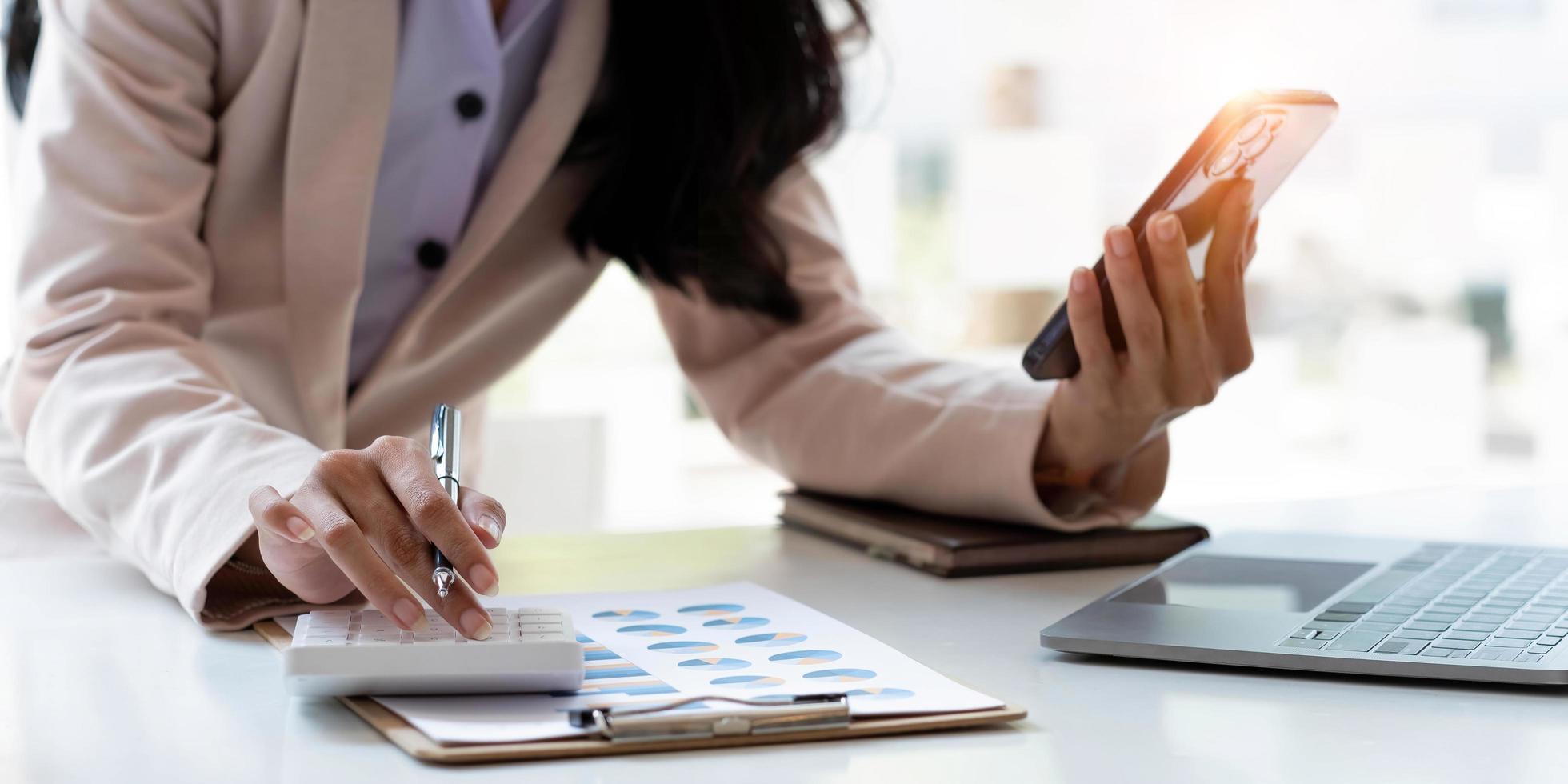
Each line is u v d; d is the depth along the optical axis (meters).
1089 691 0.65
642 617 0.77
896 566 0.98
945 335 4.56
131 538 0.83
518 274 1.26
